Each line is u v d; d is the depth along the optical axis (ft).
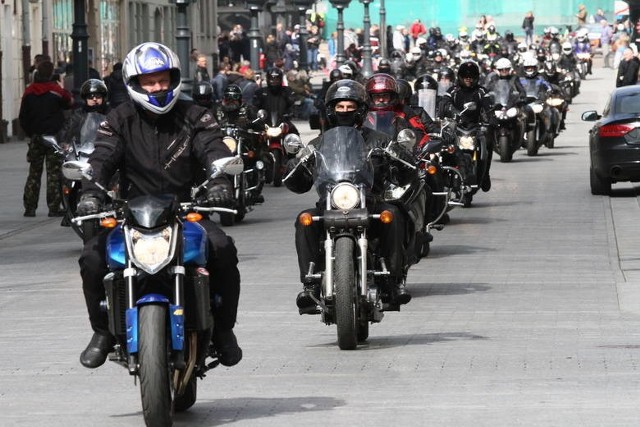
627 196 210.18
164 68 69.51
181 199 71.82
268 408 75.92
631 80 374.43
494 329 104.32
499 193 217.15
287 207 206.28
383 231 96.48
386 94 121.29
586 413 72.74
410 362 90.07
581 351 93.71
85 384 84.48
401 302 98.22
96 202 69.21
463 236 164.86
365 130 98.84
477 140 201.36
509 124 275.39
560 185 229.04
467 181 191.83
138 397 80.07
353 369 87.92
